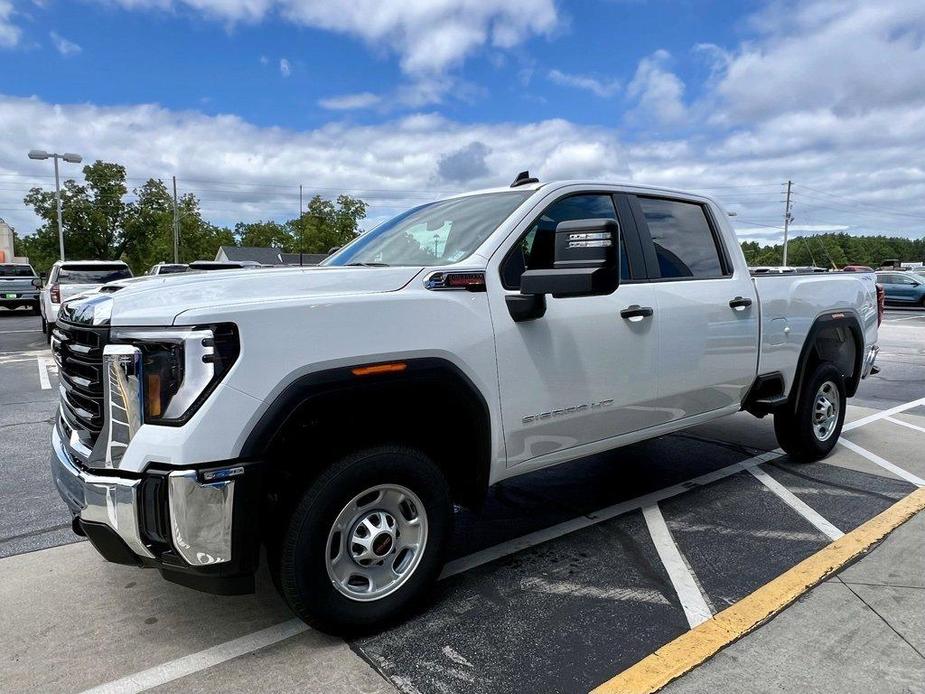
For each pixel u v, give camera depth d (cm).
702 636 275
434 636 279
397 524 286
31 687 245
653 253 390
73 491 255
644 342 370
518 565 349
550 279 281
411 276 288
